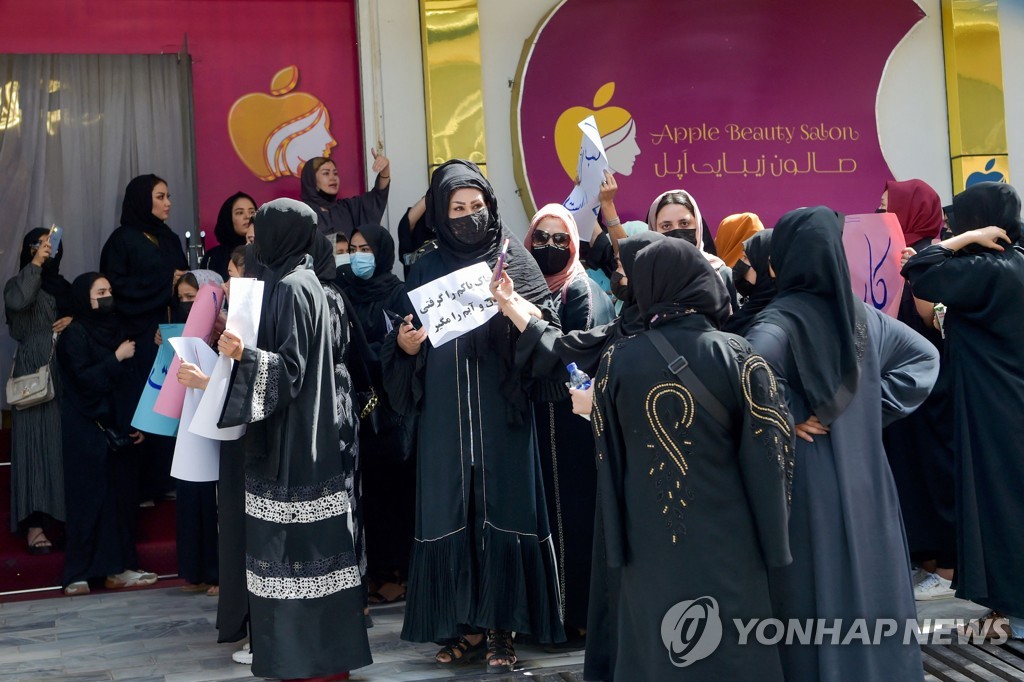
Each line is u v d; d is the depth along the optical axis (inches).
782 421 114.7
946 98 269.3
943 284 162.1
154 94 269.7
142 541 230.4
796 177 261.9
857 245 179.0
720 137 258.7
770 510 113.3
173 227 268.8
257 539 147.5
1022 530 158.4
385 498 196.9
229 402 139.6
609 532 119.7
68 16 253.0
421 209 231.8
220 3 254.8
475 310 152.8
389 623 186.4
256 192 254.4
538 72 250.2
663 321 119.1
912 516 190.7
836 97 263.7
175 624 188.4
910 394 131.4
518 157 249.3
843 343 123.0
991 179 268.1
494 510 155.3
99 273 225.0
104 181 269.4
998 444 160.6
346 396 157.5
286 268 153.1
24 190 267.9
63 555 221.5
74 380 215.9
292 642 145.5
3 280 269.4
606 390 120.4
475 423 157.0
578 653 164.7
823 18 263.0
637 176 255.1
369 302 206.7
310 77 256.1
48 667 165.6
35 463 221.8
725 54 258.8
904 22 265.6
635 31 254.5
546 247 169.0
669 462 115.6
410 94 249.1
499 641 159.2
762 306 138.4
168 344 176.1
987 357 162.2
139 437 224.8
